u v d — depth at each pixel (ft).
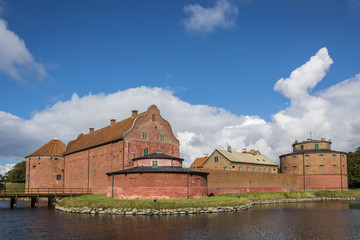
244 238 84.94
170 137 201.98
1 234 90.99
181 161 163.22
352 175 289.94
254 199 184.75
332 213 136.56
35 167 248.32
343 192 232.32
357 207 163.43
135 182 139.33
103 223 102.89
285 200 201.16
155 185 137.28
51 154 250.98
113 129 213.66
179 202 126.21
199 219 110.01
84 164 222.69
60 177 251.80
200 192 148.25
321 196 225.35
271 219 116.06
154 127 195.21
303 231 95.30
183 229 93.61
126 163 177.99
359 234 91.76
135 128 185.98
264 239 84.38
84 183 219.61
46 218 118.52
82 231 91.91
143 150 187.01
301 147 280.72
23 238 85.76
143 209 120.57
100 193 197.16
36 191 244.01
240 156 280.72
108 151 194.90
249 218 116.16
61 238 84.84
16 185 280.51
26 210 150.51
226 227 97.91
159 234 87.40
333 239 85.46
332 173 257.75
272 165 296.92
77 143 254.47
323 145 271.90
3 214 134.41
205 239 82.94
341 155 263.08
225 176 194.49
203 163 285.02
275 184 237.66
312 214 132.67
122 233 88.69
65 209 137.90
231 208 135.03
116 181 147.74
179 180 140.97
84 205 131.13
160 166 151.43
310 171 262.67
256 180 219.61
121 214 120.78
